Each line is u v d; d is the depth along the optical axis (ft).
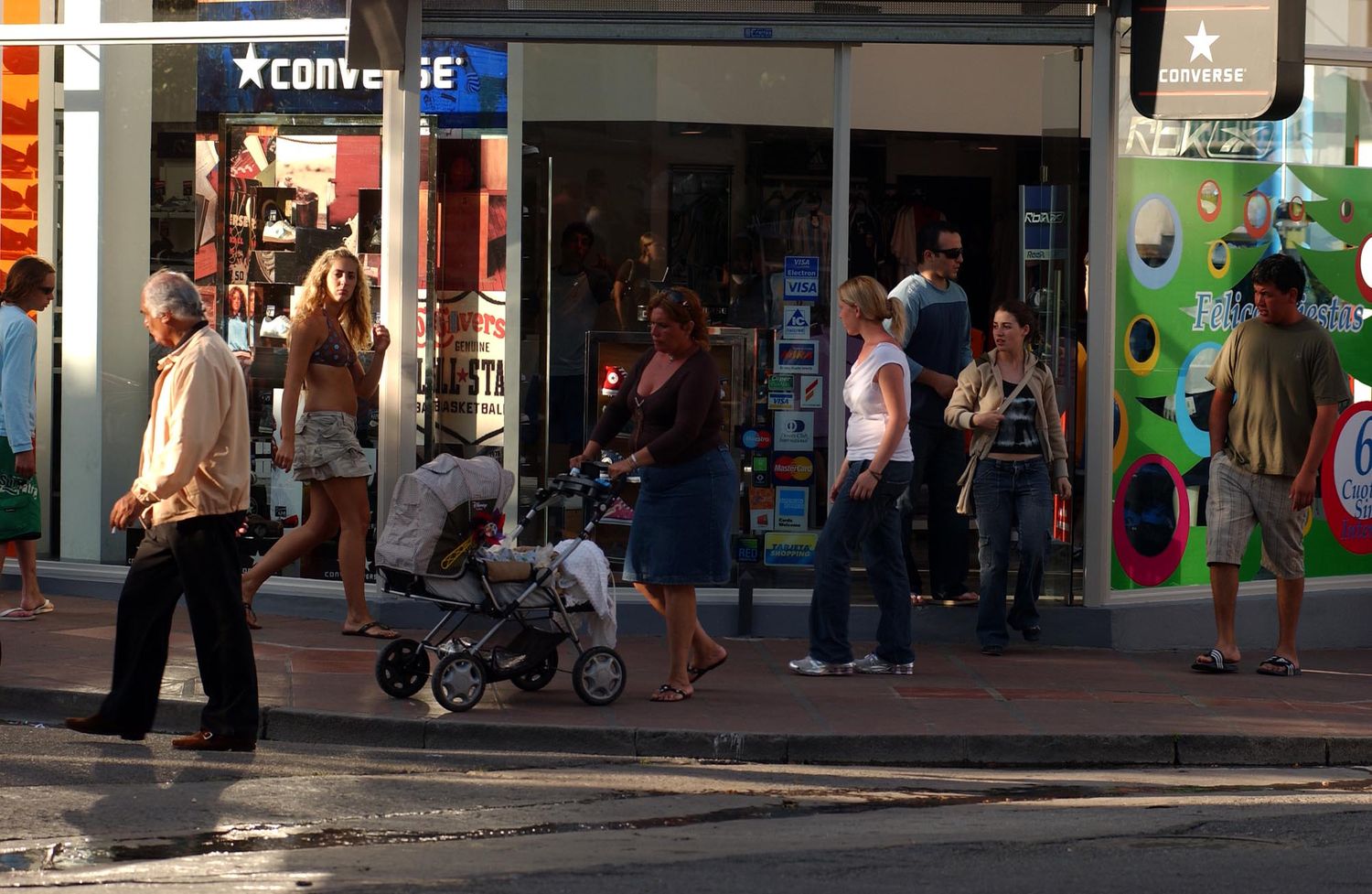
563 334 83.30
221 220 86.12
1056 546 81.82
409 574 63.31
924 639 82.28
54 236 88.89
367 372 80.02
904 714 64.64
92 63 87.35
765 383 83.15
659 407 64.64
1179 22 77.51
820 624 72.64
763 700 66.80
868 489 69.92
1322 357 73.41
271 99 84.99
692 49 82.33
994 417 77.00
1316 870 45.34
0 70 88.38
